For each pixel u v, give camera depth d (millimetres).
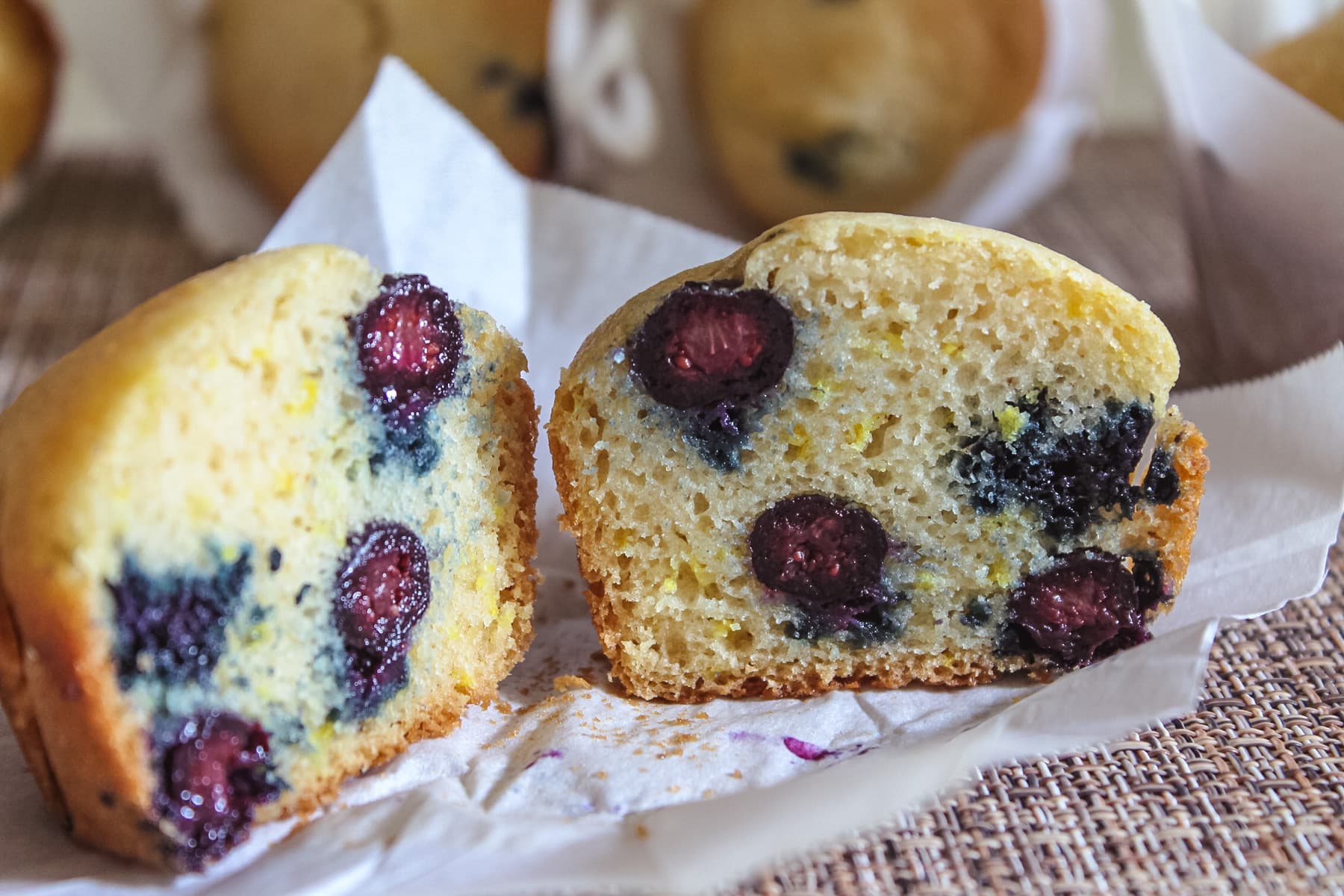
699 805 173
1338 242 227
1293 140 225
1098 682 178
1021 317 188
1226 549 207
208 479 170
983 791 177
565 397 195
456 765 187
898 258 187
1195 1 239
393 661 187
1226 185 239
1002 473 193
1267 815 173
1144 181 376
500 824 173
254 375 174
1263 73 225
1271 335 247
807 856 168
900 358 190
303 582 179
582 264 246
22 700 170
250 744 175
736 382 191
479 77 303
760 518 196
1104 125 429
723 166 310
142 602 166
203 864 171
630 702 199
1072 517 194
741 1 294
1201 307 266
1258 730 184
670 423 193
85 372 170
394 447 186
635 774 180
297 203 238
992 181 308
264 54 300
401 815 177
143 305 178
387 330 182
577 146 317
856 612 197
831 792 169
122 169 412
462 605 197
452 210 244
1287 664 195
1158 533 194
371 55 298
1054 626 196
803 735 188
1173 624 199
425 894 162
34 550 162
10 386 273
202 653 171
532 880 163
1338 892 165
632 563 198
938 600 197
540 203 249
